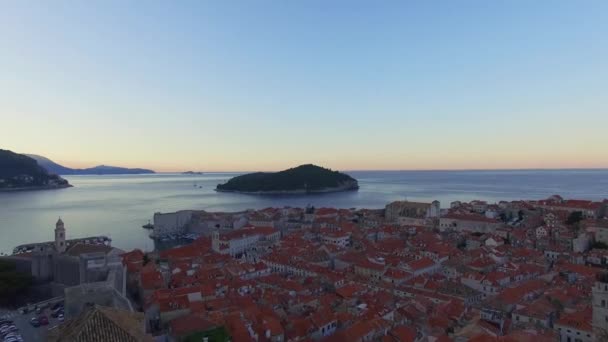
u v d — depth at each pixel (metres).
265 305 118.31
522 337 84.50
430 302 125.06
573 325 98.00
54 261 138.88
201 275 153.25
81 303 84.50
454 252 199.25
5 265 138.38
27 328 99.00
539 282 139.88
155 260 193.25
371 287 142.12
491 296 132.00
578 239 199.62
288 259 186.75
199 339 83.69
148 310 108.62
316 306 121.06
